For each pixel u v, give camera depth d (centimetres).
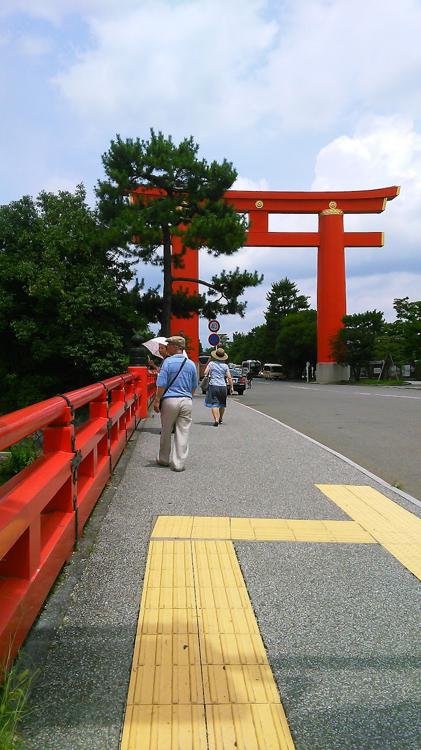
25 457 1378
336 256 5034
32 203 3588
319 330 5550
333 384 5309
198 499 652
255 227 4903
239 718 276
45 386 3244
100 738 260
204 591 410
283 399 2669
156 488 702
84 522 516
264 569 453
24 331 2911
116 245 2944
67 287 2927
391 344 5556
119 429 870
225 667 317
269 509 618
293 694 295
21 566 326
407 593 415
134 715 276
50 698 286
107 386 696
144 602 390
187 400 804
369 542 519
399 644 345
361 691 299
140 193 3058
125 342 3058
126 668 313
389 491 709
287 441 1098
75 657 322
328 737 265
